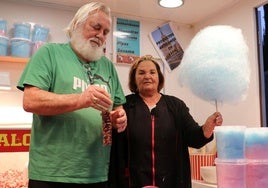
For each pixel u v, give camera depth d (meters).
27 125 1.90
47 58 1.04
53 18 2.08
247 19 2.00
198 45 0.98
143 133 1.43
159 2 2.04
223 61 0.94
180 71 1.06
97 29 1.10
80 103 0.90
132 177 1.39
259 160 0.82
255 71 1.92
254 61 1.93
